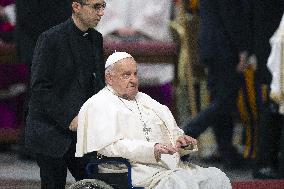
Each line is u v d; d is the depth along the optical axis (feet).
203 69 93.30
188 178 56.80
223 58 83.97
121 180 57.31
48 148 61.26
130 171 56.95
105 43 91.97
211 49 84.38
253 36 83.10
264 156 81.46
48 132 61.26
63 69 61.87
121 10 93.56
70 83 62.18
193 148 58.95
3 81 97.04
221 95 84.38
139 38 94.07
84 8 61.57
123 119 58.49
